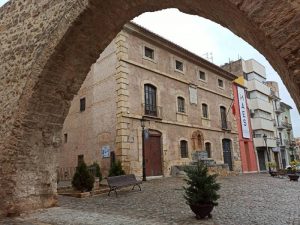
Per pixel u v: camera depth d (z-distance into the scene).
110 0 5.88
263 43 3.52
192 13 5.34
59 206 7.97
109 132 16.27
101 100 17.33
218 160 22.73
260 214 6.82
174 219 6.39
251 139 30.19
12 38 8.08
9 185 6.77
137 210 7.59
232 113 26.17
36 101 7.07
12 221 6.15
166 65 19.31
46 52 6.78
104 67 17.53
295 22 2.92
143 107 16.84
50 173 7.62
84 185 11.01
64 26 6.41
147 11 6.29
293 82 2.97
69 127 20.22
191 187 6.62
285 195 10.17
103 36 6.80
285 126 42.84
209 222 6.06
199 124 21.27
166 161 17.64
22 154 7.02
